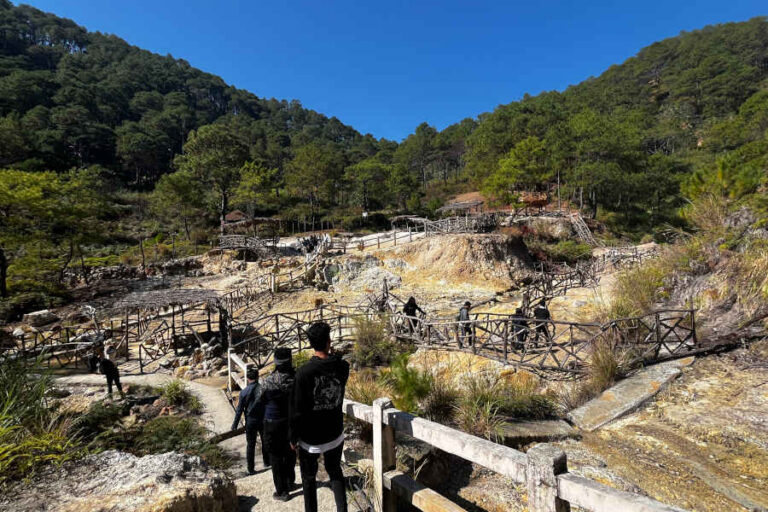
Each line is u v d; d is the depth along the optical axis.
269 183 54.56
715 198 10.27
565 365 8.09
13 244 24.77
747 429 4.97
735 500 3.88
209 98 184.50
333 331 13.79
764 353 6.67
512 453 2.34
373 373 9.27
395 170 73.12
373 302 17.50
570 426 5.72
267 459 4.43
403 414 3.06
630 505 1.73
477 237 24.12
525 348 9.30
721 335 7.56
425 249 24.52
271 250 36.53
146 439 5.32
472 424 5.34
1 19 151.00
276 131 152.88
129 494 2.79
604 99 112.38
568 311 13.28
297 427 2.84
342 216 69.62
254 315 19.58
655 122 101.75
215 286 27.12
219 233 57.16
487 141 68.56
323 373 2.86
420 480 4.42
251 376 4.48
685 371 6.79
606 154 52.94
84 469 3.21
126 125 105.44
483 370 8.51
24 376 4.04
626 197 53.16
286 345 13.61
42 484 2.94
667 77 125.88
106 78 145.25
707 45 128.62
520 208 47.22
